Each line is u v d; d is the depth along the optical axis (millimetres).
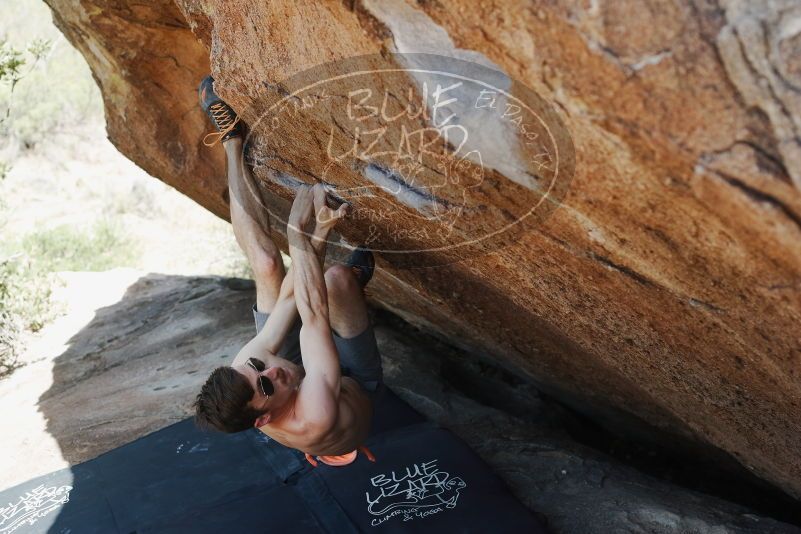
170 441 4016
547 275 2420
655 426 4613
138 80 3883
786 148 1210
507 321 3816
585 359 3820
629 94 1306
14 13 13898
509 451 3961
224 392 2312
